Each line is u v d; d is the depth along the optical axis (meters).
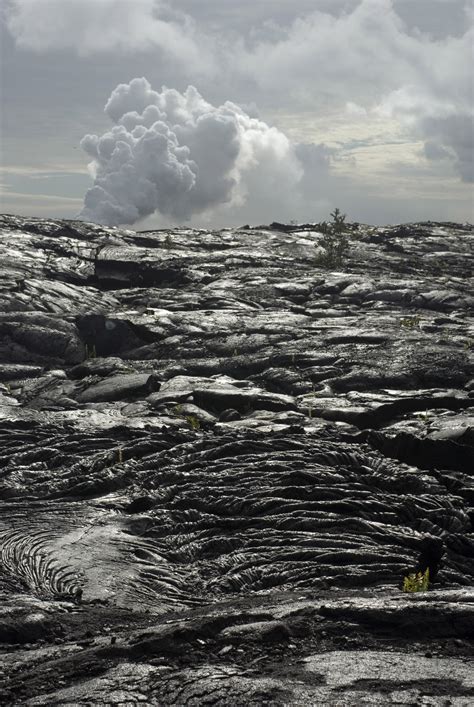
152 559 12.34
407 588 10.80
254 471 15.77
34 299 34.59
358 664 7.05
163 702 6.43
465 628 8.01
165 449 17.62
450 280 46.22
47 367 28.92
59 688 6.92
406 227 65.56
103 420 21.11
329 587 11.22
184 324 33.09
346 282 42.81
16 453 17.34
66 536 12.94
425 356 27.78
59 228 55.47
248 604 9.72
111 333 31.34
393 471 16.59
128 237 55.56
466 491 15.73
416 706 6.18
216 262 47.97
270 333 32.16
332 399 24.31
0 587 10.95
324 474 15.45
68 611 9.98
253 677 6.79
